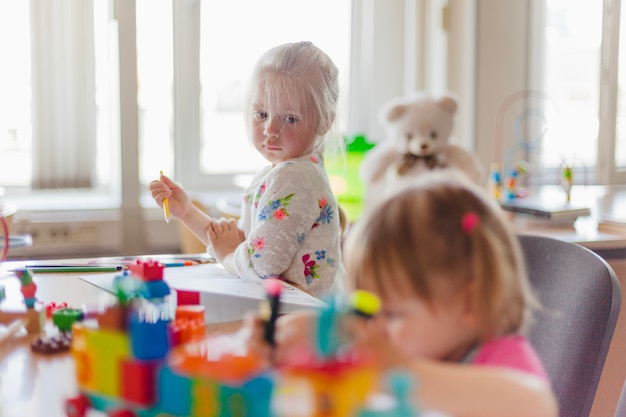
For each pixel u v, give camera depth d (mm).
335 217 1357
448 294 712
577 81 2865
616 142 2832
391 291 719
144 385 637
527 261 1259
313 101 1354
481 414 628
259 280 1222
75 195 2689
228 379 586
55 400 743
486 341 745
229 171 2857
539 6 2785
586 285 1143
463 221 727
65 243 2463
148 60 2656
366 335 618
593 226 1960
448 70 2752
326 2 2865
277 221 1277
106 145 2662
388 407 560
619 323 1735
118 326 684
